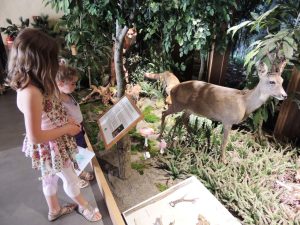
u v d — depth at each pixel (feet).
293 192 5.46
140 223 4.70
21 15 11.19
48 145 3.98
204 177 5.84
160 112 8.78
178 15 6.42
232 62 8.62
